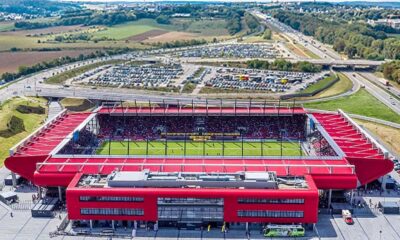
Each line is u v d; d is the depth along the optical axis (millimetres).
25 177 196375
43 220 171125
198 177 169250
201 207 163250
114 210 164500
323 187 175875
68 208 164625
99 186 166500
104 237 160000
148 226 166625
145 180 166125
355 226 165875
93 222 168000
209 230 164250
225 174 170875
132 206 163750
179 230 164750
